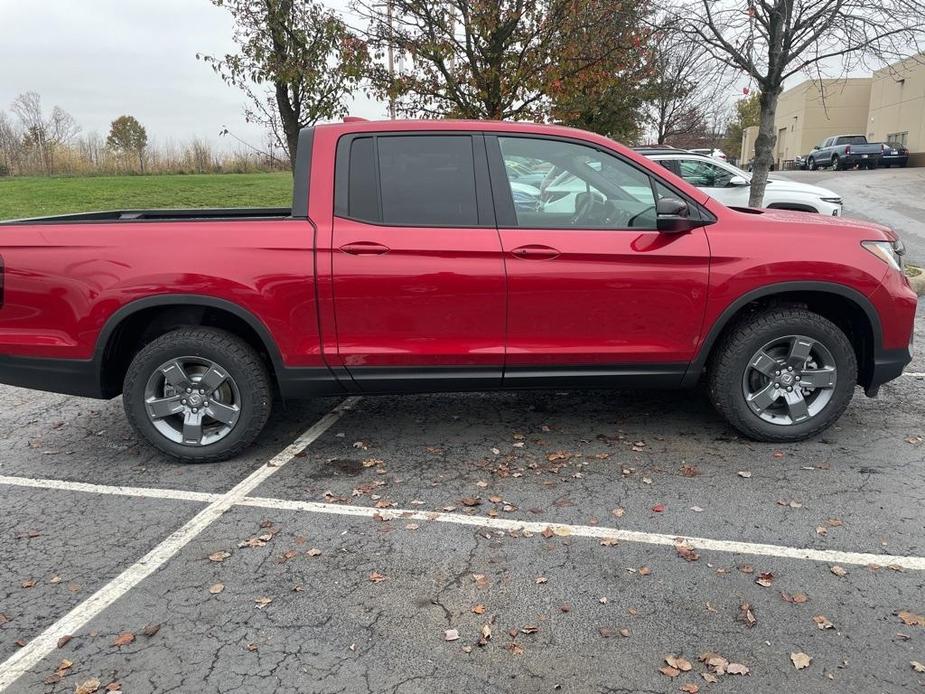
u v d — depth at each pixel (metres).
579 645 2.55
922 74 33.56
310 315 3.89
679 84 14.59
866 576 2.93
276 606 2.80
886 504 3.52
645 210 4.04
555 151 4.05
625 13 8.48
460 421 4.80
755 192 8.75
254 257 3.83
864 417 4.69
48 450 4.46
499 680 2.39
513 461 4.13
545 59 8.55
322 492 3.79
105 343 3.89
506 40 8.45
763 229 4.04
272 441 4.52
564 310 3.95
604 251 3.90
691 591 2.85
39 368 3.93
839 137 34.88
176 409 4.09
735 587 2.87
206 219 3.97
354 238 3.84
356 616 2.74
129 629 2.68
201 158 29.52
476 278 3.87
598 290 3.94
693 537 3.25
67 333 3.88
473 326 3.95
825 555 3.08
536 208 4.00
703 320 4.02
